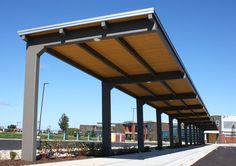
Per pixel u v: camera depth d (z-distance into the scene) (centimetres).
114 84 2661
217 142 11162
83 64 2334
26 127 1717
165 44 1864
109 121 2522
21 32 1794
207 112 5266
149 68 2489
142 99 3538
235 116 11262
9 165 1455
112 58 2241
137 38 1847
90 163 1722
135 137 10138
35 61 1783
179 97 3534
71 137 6806
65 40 1775
